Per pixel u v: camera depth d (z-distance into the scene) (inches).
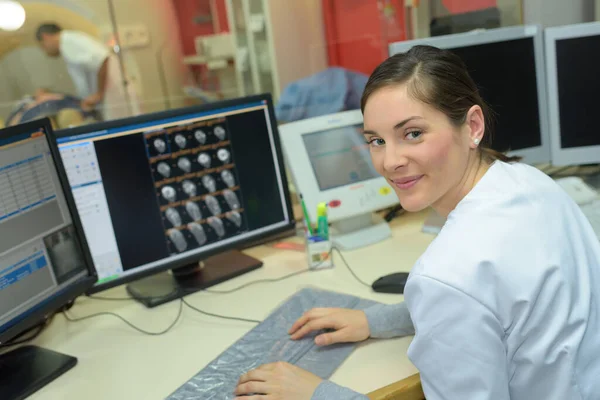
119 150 47.5
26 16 80.2
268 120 54.5
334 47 85.2
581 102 59.3
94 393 36.4
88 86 86.1
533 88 59.6
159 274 54.5
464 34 56.4
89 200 46.5
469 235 28.8
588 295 30.4
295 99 82.0
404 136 30.2
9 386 37.6
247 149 53.5
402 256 52.6
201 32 97.5
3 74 80.0
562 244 30.3
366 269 50.6
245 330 42.3
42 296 41.3
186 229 50.9
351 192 57.0
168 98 94.7
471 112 31.1
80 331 45.5
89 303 50.8
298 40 85.4
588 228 33.9
